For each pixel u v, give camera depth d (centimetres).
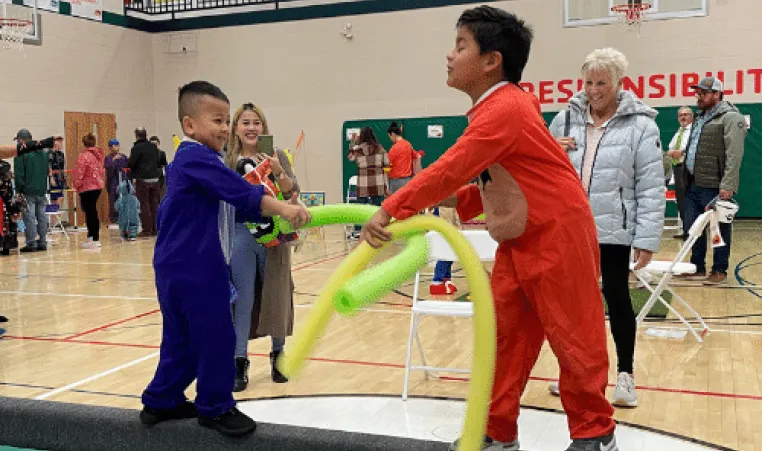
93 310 673
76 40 1470
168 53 1664
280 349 433
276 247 416
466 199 260
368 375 452
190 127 258
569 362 222
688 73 1311
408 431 353
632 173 353
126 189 1270
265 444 255
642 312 532
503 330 237
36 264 971
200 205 248
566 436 341
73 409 277
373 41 1516
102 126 1539
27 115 1362
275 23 1582
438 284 708
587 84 358
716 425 354
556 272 219
